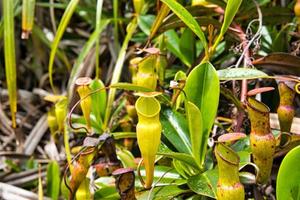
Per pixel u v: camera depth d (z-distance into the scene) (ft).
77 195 3.66
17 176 4.97
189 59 4.66
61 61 6.46
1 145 5.64
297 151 3.08
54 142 4.82
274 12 4.43
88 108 3.92
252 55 4.09
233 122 4.11
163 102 3.84
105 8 6.23
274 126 4.02
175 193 3.48
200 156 3.52
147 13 5.49
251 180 3.40
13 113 4.50
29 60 6.70
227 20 3.65
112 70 5.65
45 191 4.91
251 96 3.52
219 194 3.12
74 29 6.60
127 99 4.30
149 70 3.77
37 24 6.43
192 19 3.54
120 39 5.91
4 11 4.42
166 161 3.94
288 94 3.55
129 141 4.34
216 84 3.47
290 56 3.89
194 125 3.43
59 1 6.15
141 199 3.43
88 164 3.57
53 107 4.64
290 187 3.20
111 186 3.77
